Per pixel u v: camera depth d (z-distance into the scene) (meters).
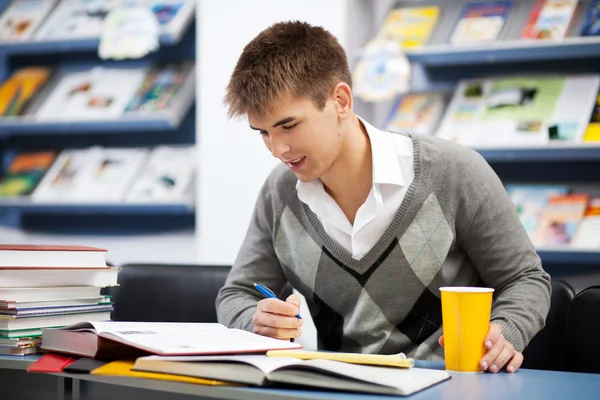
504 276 1.44
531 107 2.81
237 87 1.27
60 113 3.44
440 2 3.12
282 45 1.27
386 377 0.97
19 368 1.20
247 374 0.95
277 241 1.60
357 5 3.05
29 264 1.31
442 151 1.49
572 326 1.39
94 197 3.34
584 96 2.77
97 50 3.68
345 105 1.33
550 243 2.69
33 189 3.48
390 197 1.46
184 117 3.52
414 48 2.91
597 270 2.85
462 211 1.46
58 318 1.32
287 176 1.58
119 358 1.11
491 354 1.14
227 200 3.15
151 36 3.27
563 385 1.03
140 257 3.62
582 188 2.87
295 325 1.28
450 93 3.05
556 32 2.76
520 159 2.97
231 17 3.14
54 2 3.68
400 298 1.51
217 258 3.17
